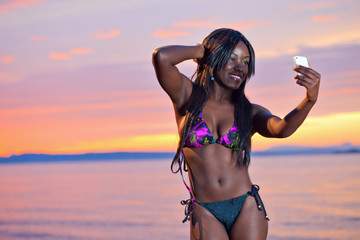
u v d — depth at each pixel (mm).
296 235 21984
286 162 98875
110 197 42844
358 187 40438
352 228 23062
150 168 101625
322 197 34875
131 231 25828
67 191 50062
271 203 32969
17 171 111812
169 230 25750
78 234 25438
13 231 26953
